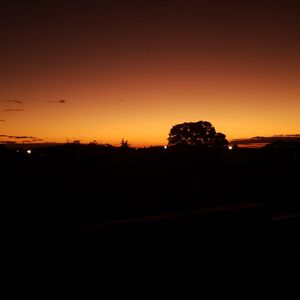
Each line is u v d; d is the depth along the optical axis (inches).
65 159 739.4
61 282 182.9
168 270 197.6
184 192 490.3
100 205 403.2
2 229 295.3
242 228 237.6
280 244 241.3
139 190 500.1
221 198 447.2
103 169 664.4
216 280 187.3
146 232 209.8
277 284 184.2
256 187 530.3
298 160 818.2
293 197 439.5
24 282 177.2
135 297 169.3
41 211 370.9
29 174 586.6
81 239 193.6
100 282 183.3
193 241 222.2
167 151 906.7
